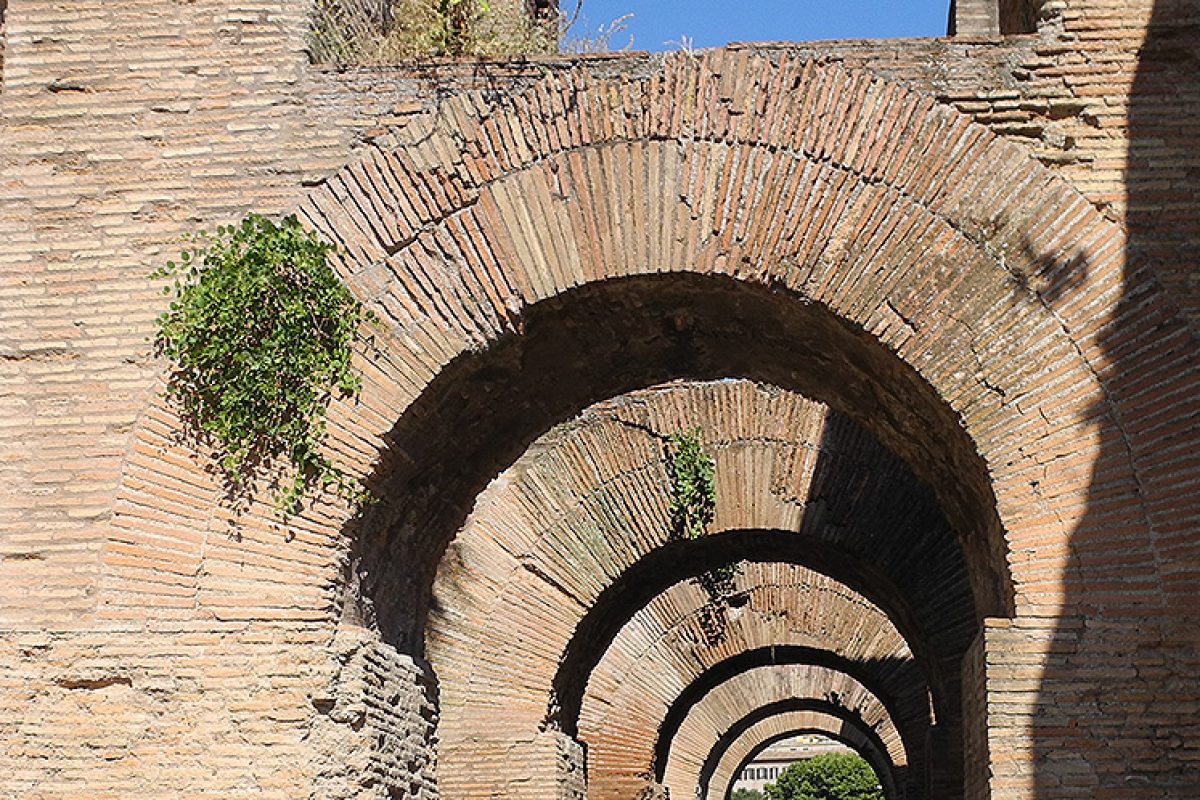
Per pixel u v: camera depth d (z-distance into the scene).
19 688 10.05
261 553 10.31
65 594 10.26
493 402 11.94
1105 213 10.30
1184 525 9.56
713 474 17.80
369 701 10.38
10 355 10.84
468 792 16.91
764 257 10.56
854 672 23.84
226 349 10.52
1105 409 9.88
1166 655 9.38
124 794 9.84
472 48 12.22
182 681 10.02
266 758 9.82
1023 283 10.20
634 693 22.28
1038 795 9.25
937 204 10.40
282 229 10.64
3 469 10.60
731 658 22.83
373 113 11.08
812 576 22.73
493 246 10.82
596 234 10.76
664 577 19.72
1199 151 10.39
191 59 11.36
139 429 10.55
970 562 11.84
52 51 11.48
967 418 10.10
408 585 12.31
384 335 10.73
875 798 70.75
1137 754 9.24
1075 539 9.70
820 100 10.68
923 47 10.75
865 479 17.48
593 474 17.89
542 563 17.67
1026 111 10.57
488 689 17.28
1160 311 10.00
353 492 10.50
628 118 10.84
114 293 10.92
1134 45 10.64
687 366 12.60
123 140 11.24
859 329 10.42
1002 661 9.51
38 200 11.17
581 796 18.56
